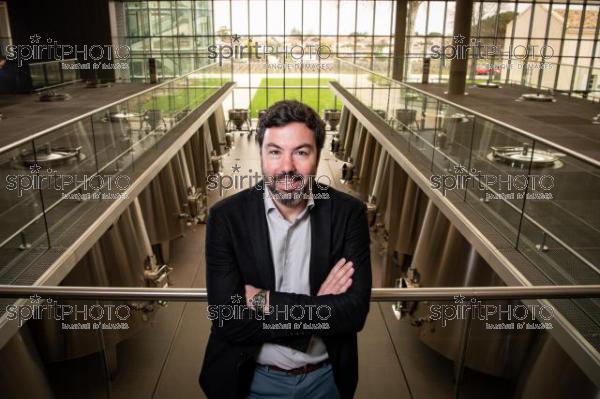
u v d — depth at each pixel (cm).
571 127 1036
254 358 193
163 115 1057
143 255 741
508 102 1358
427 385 361
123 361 314
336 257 185
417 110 899
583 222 455
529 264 457
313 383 195
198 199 1187
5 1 1722
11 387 320
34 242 470
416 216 946
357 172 1419
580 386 401
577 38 2080
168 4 2067
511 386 404
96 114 655
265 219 182
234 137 2116
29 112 1147
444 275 686
